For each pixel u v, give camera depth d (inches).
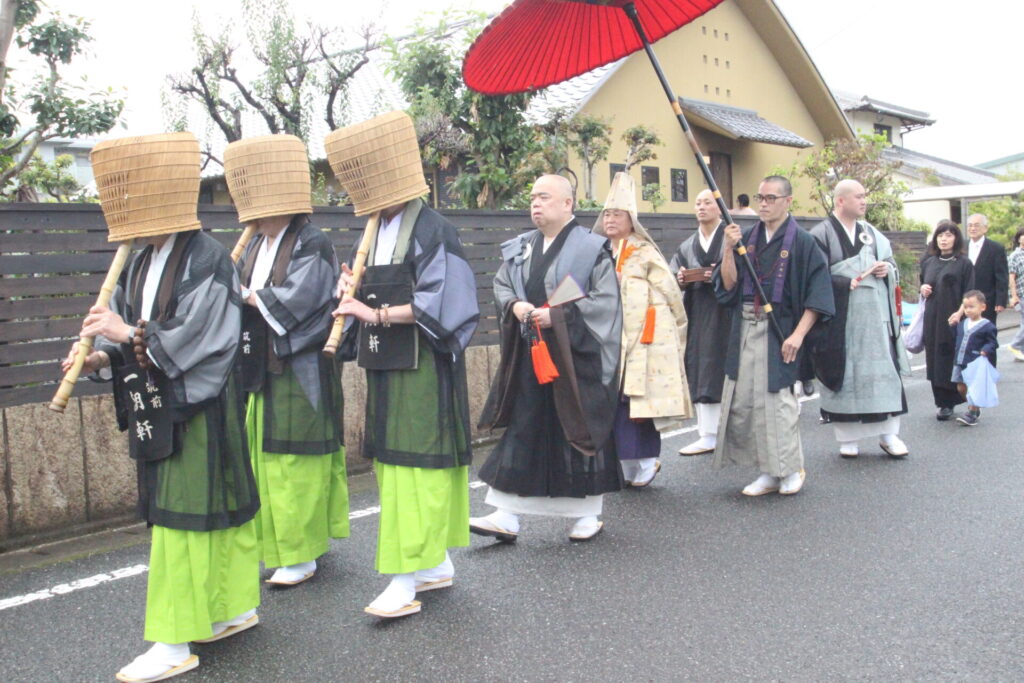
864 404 247.8
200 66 423.8
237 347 137.0
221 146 589.0
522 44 203.8
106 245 215.3
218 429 136.3
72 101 295.9
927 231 780.6
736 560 175.0
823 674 127.3
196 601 134.3
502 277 188.5
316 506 169.9
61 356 209.3
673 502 217.5
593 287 182.1
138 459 134.1
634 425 220.2
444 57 370.6
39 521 202.8
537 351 175.6
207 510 133.3
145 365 130.3
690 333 267.4
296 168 165.0
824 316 217.9
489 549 187.0
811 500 214.1
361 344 156.2
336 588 167.6
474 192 374.3
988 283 362.9
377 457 153.3
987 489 217.6
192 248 135.0
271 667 135.5
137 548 197.5
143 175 129.3
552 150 425.7
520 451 182.5
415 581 162.7
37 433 202.5
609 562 176.4
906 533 187.0
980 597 152.6
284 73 418.9
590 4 193.8
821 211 725.3
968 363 298.0
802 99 735.7
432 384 152.3
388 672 132.4
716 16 652.7
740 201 440.1
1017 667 127.5
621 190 225.5
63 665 139.4
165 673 133.0
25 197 319.3
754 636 140.5
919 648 134.3
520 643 140.8
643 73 591.2
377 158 149.4
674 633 142.6
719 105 641.0
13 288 202.2
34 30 288.4
